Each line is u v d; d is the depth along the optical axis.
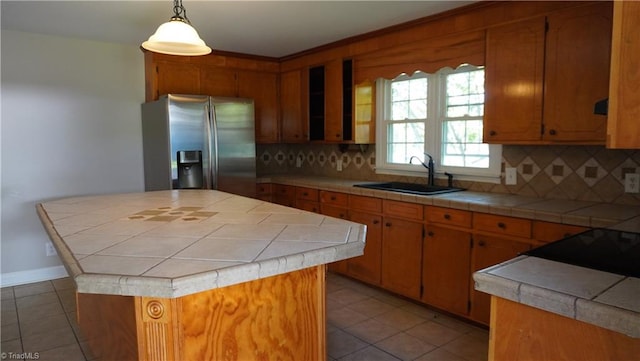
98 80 4.03
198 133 3.88
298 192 4.29
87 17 3.19
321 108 4.41
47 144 3.81
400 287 3.27
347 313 3.07
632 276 1.15
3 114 3.61
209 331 1.38
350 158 4.48
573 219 2.23
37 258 3.83
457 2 2.88
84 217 2.06
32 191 3.77
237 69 4.57
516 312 1.15
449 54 3.16
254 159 4.32
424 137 3.77
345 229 1.78
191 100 3.83
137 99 4.25
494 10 2.84
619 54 1.03
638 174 2.49
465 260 2.80
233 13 3.09
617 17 1.03
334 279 3.81
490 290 1.17
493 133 2.90
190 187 3.97
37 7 2.94
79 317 2.66
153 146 4.04
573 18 2.46
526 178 3.02
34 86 3.72
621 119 1.03
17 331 2.83
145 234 1.70
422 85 3.78
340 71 4.10
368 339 2.68
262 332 1.51
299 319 1.61
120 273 1.22
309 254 1.43
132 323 1.46
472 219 2.73
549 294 1.04
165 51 2.33
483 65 2.94
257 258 1.36
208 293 1.37
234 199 2.66
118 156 4.18
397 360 2.43
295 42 4.05
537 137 2.66
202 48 2.36
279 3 2.88
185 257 1.37
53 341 2.69
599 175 2.66
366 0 2.82
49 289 3.62
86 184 4.02
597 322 0.96
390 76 3.63
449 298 2.92
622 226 1.87
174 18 2.21
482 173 3.31
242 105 4.19
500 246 2.59
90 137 4.02
